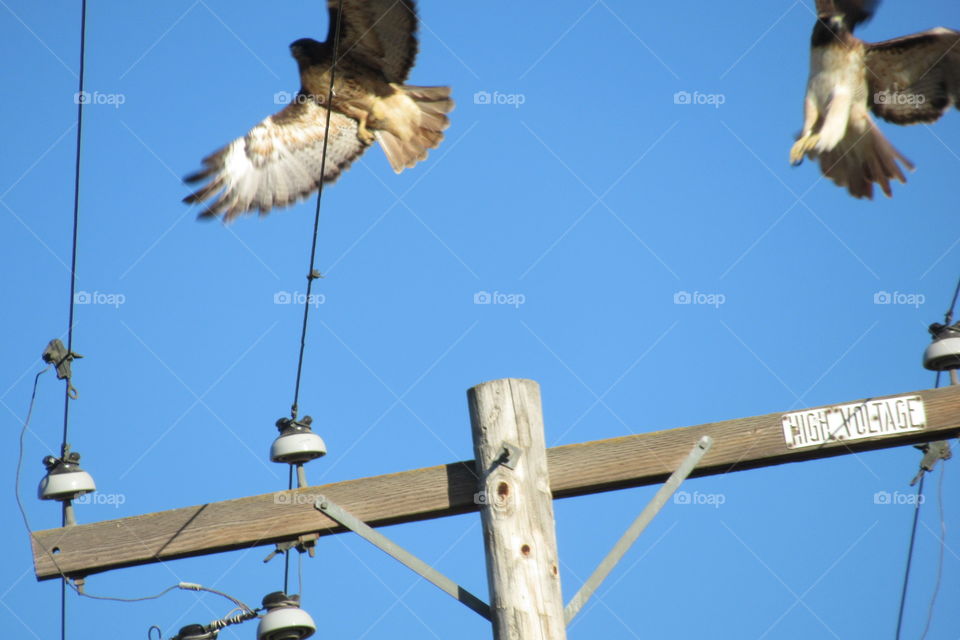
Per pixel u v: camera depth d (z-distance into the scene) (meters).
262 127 16.12
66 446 11.25
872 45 12.93
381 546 9.28
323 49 16.42
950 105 12.87
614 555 9.03
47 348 11.62
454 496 9.54
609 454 9.61
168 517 10.06
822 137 13.02
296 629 11.12
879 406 9.72
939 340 10.34
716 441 9.65
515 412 9.16
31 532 10.14
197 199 15.68
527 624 8.60
